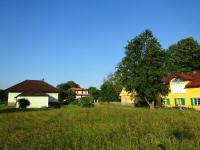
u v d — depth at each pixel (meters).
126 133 10.30
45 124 15.56
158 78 39.50
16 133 11.79
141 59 39.28
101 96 77.75
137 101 51.66
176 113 21.22
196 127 11.43
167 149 7.24
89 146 8.12
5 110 39.22
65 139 9.56
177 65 66.75
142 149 7.48
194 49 65.81
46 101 54.22
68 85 142.62
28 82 65.62
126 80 40.50
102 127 12.52
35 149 8.31
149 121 14.47
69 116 20.89
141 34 40.34
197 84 41.09
